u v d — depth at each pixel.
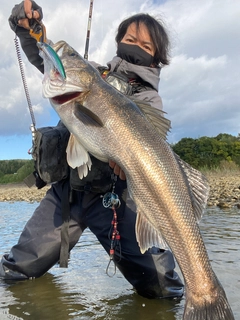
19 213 2.79
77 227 1.01
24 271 1.01
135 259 0.93
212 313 0.69
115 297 0.93
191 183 0.77
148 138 0.75
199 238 0.73
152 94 1.03
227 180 4.60
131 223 0.94
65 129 0.99
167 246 0.75
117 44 1.12
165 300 0.91
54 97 0.80
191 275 0.72
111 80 0.95
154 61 1.09
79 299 0.91
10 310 0.84
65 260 0.99
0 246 1.48
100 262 1.23
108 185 0.94
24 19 0.89
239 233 1.54
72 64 0.79
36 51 1.01
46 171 0.96
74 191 0.99
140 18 1.05
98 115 0.77
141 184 0.75
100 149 0.77
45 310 0.83
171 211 0.74
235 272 1.03
